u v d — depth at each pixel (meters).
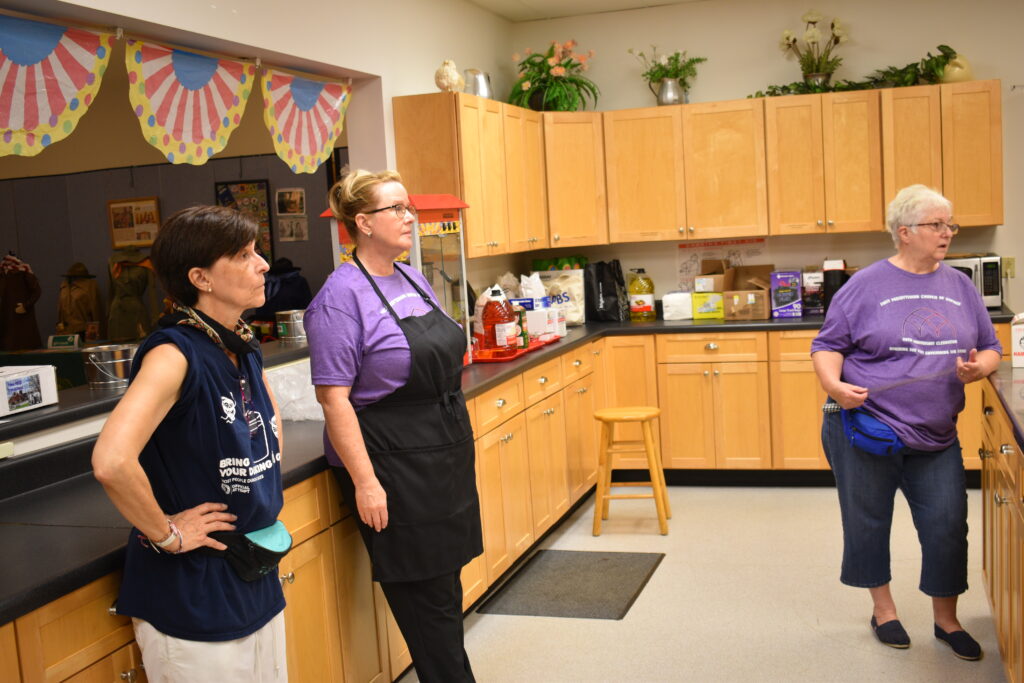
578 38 5.89
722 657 3.17
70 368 5.77
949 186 5.11
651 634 3.39
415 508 2.52
